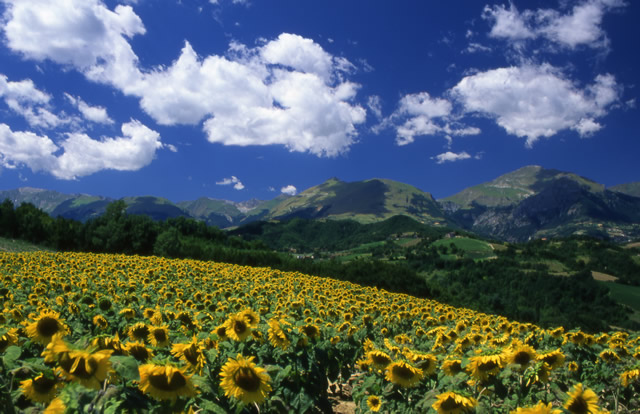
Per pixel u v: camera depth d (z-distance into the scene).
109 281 16.14
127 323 7.70
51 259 23.53
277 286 19.33
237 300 11.35
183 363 4.10
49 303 9.63
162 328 5.50
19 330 5.85
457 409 4.38
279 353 5.59
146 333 5.65
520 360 5.14
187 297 14.15
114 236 62.22
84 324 7.94
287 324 6.04
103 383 3.30
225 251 54.69
